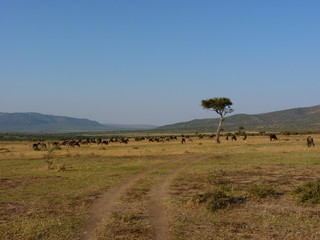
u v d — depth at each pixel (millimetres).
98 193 15680
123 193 15453
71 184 18312
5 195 15578
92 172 23062
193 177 19516
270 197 13719
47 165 26609
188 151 39625
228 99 62469
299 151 35969
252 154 34156
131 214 11570
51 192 16141
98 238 9344
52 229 10266
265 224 10234
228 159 29688
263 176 19297
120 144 72812
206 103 63250
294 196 13812
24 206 13391
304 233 9398
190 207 12477
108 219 11188
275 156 30938
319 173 19656
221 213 11680
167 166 25703
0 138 159375
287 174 19766
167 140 88625
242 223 10508
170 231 9766
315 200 12578
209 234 9477
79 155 39156
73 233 9867
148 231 9844
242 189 15492
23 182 19469
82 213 12109
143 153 39219
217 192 13680
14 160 34469
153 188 16562
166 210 12219
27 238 9445
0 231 10141
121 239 9250
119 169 24422
